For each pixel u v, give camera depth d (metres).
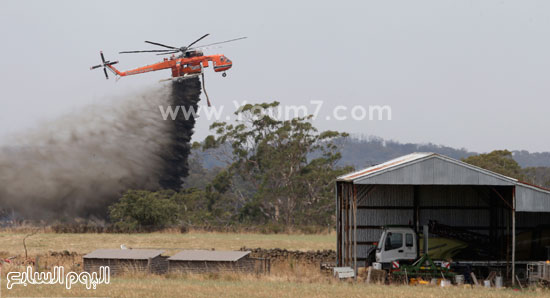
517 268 67.25
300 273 59.94
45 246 94.19
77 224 145.75
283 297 44.62
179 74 134.75
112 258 58.81
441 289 51.41
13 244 97.44
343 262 68.44
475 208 71.38
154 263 59.03
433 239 67.31
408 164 60.78
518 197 61.12
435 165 61.00
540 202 61.25
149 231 130.38
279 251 78.75
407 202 71.06
